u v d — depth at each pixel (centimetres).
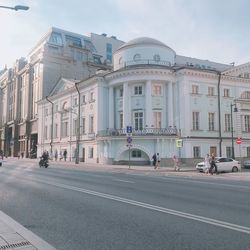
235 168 3134
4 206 982
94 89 4744
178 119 4244
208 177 2355
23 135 7450
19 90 7950
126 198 1160
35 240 609
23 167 3338
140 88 4272
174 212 899
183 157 4122
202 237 648
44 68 6575
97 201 1084
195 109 4250
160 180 2000
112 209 941
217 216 849
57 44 6862
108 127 4556
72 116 5406
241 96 4672
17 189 1398
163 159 3972
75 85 5172
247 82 4738
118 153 4200
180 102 4222
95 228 721
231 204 1048
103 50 7738
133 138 4006
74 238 643
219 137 4384
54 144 5941
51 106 6172
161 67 4138
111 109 4516
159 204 1034
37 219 809
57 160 5738
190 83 4250
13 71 8456
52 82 6644
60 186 1530
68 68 6844
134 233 679
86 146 4934
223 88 4531
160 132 4009
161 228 720
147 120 4125
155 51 4506
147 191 1380
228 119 4538
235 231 694
